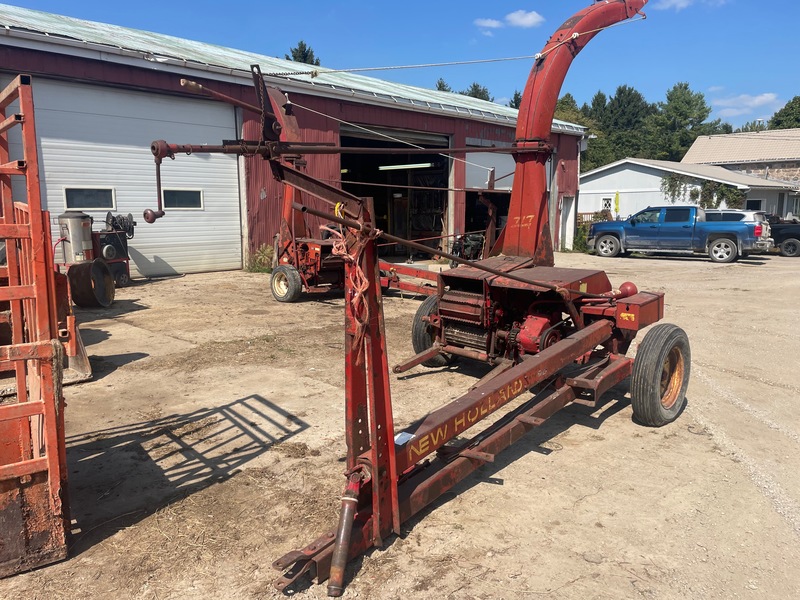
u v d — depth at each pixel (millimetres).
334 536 2764
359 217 2615
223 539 3088
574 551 3025
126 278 12203
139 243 13172
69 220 10398
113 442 4309
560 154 23562
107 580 2756
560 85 5664
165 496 3529
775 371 6422
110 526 3205
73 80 11680
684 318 9375
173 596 2652
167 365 6273
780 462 4121
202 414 4867
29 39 10820
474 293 5488
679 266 17781
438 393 5488
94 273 9344
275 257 10820
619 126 81125
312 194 2826
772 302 10859
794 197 36562
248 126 14375
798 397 5562
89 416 4820
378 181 22578
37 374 3303
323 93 15375
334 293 11305
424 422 3250
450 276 5461
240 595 2660
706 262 19203
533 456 4184
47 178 11648
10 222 3670
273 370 6117
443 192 20125
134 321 8578
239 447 4227
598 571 2859
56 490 2809
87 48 11500
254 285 12383
